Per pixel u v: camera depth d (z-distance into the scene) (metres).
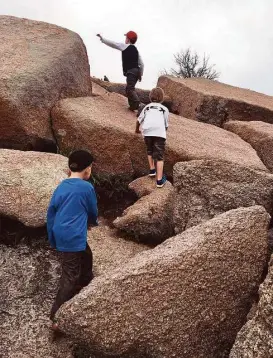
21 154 5.33
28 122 5.96
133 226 4.81
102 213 5.43
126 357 3.09
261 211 3.71
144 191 5.51
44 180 4.81
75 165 3.56
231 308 3.31
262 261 3.51
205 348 3.18
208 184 4.74
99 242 4.66
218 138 7.27
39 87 6.18
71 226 3.39
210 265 3.32
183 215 4.73
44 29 7.74
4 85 5.75
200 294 3.24
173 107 10.57
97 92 8.64
